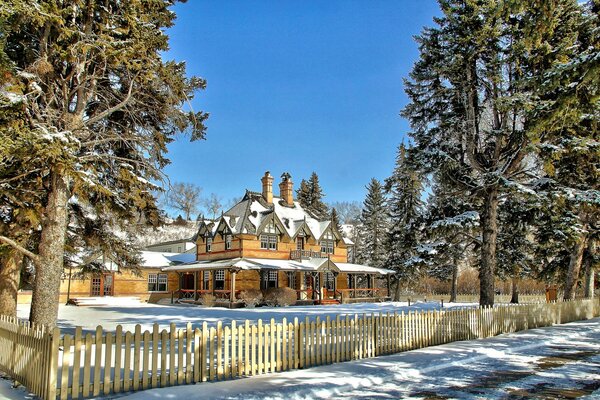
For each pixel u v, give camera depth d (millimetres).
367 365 11461
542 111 12812
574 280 28516
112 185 17953
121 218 19500
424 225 26859
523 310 19938
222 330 10195
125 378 8758
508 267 36469
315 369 10969
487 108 24375
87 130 15367
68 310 33031
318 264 45281
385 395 9016
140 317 26812
